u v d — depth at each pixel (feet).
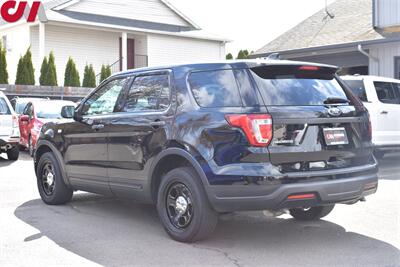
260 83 16.89
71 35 89.35
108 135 20.89
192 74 18.44
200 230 17.37
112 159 20.76
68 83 76.38
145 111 19.65
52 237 18.99
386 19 50.93
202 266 15.67
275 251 17.15
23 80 71.82
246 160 16.12
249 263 15.92
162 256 16.66
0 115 41.96
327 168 16.92
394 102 36.06
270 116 16.15
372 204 24.22
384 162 40.55
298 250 17.25
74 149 22.98
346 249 17.31
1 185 30.86
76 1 88.84
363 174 17.61
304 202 16.28
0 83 69.92
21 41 87.56
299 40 66.69
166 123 18.37
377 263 15.83
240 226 20.56
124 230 19.95
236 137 16.30
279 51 61.21
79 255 16.84
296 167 16.39
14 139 42.70
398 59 52.70
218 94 17.38
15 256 16.79
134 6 97.66
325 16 71.97
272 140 16.08
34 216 22.41
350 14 68.49
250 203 16.11
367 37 56.59
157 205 18.84
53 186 24.66
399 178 31.94
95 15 91.81
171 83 18.89
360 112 18.38
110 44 94.32
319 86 18.07
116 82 21.68
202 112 17.37
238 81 17.06
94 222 21.30
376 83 35.45
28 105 51.03
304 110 16.66
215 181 16.51
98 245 17.94
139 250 17.31
